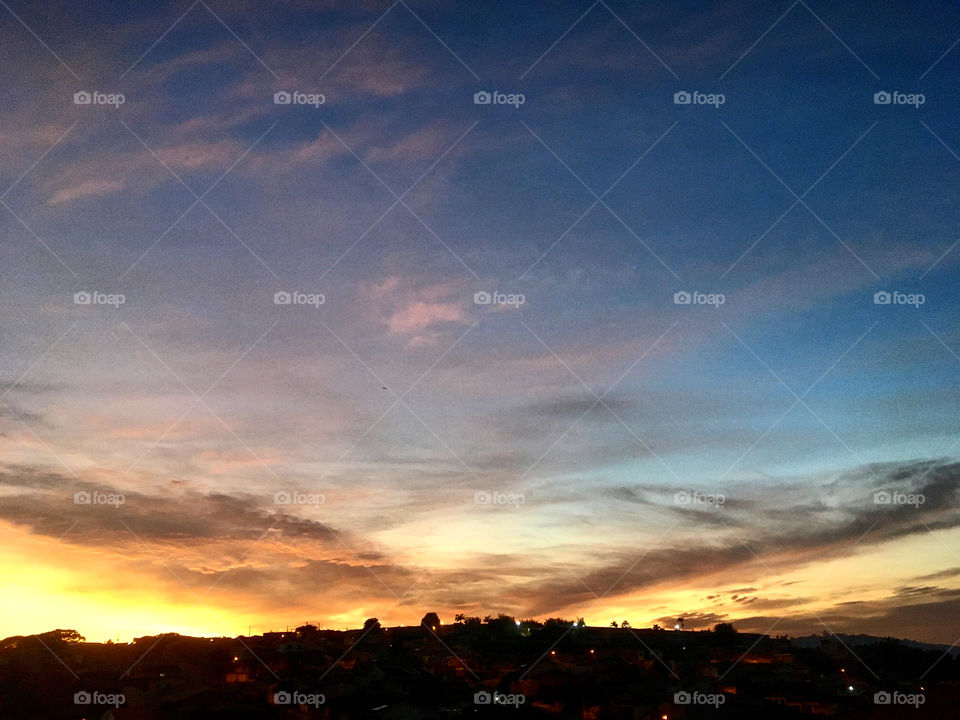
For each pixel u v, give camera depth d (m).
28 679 68.69
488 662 93.31
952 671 80.88
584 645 103.75
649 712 66.81
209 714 64.38
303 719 65.75
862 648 95.69
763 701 70.06
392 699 72.56
